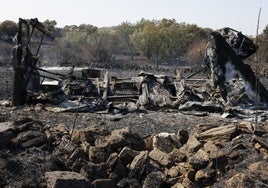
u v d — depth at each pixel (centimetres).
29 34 1574
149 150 934
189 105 1488
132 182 770
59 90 1614
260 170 760
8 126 874
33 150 830
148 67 5772
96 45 6912
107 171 794
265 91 1570
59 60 5878
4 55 5494
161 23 8219
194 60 6606
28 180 721
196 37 7862
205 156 791
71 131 990
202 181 764
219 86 1572
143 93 1584
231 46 1647
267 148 819
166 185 770
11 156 791
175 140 934
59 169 781
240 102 1523
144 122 1264
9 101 1580
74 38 7231
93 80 1728
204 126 974
